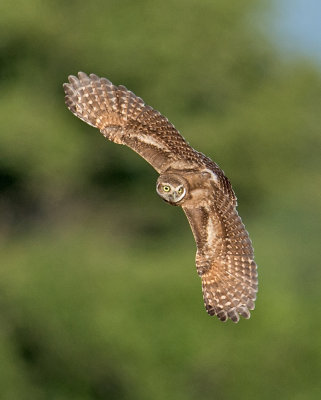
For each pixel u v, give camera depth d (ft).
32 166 166.20
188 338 128.06
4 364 132.05
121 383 130.72
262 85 186.09
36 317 134.41
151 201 174.60
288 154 181.06
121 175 173.99
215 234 47.52
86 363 131.64
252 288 47.52
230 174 178.81
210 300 48.16
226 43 180.14
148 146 48.01
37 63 172.04
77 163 169.48
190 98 179.11
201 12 177.27
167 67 175.32
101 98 49.49
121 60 172.86
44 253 143.33
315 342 127.34
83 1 173.99
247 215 181.57
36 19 167.94
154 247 166.71
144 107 49.08
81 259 140.67
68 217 174.60
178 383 127.34
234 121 177.99
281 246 168.14
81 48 171.83
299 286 156.04
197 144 175.94
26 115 165.58
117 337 129.59
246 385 126.52
